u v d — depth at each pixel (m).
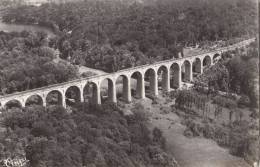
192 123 180.12
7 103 179.50
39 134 135.50
